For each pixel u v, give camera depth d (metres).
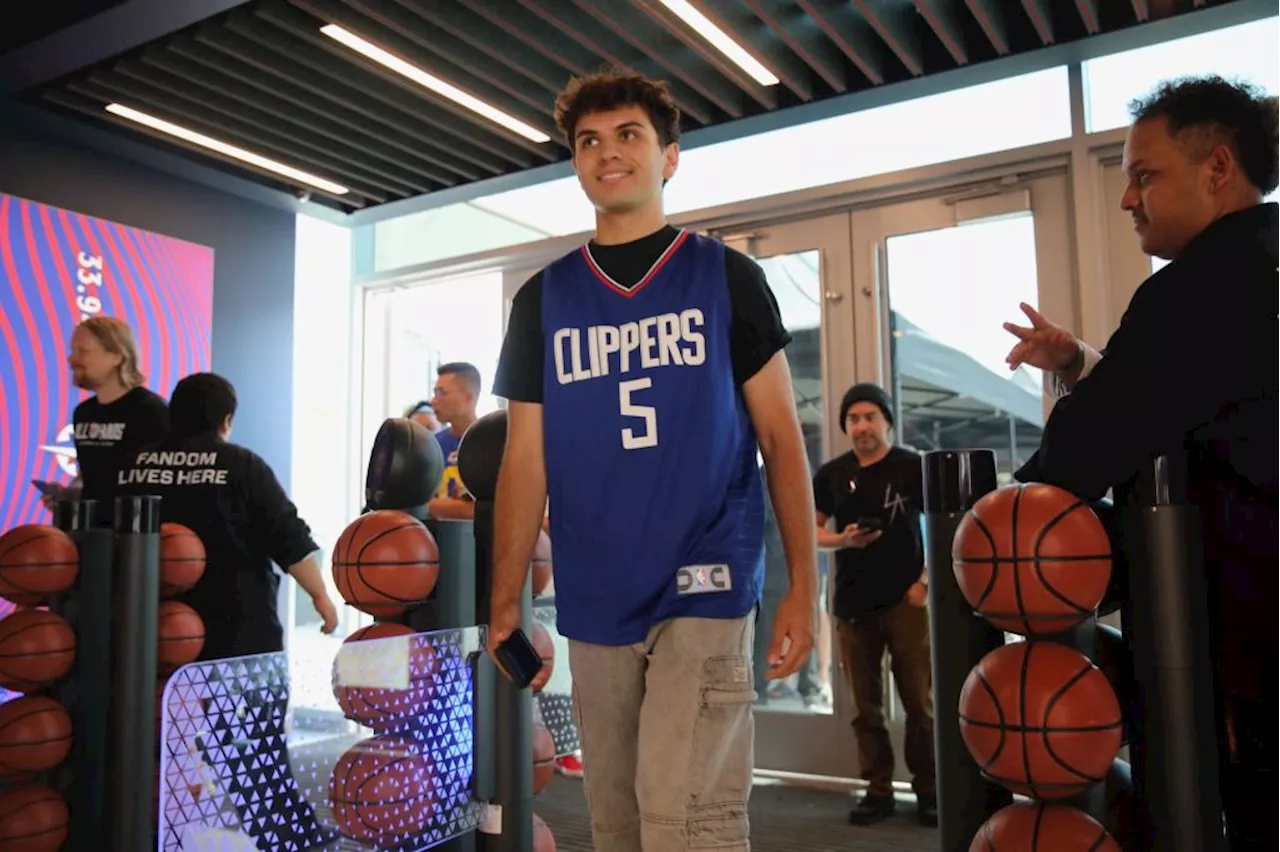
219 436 2.70
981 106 3.86
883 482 3.53
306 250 5.39
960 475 1.41
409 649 1.83
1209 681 1.22
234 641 2.57
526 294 1.55
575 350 1.45
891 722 3.93
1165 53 3.49
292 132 4.30
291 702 1.64
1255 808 1.27
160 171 4.55
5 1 3.47
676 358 1.39
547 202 4.90
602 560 1.40
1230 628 1.28
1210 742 1.21
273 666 1.61
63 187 4.18
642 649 1.39
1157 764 1.21
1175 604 1.21
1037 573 1.21
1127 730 1.35
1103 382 1.26
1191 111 1.33
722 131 4.25
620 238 1.49
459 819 1.92
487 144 4.41
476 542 2.09
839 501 3.62
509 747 1.99
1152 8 3.26
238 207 4.90
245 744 1.56
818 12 3.25
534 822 2.20
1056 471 1.30
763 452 1.45
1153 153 1.36
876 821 3.43
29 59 3.51
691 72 3.72
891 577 3.45
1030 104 3.77
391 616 1.96
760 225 4.39
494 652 1.58
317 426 5.44
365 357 5.57
